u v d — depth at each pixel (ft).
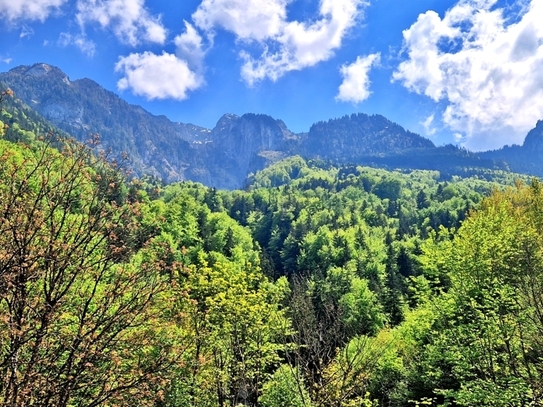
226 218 266.57
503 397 36.73
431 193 528.63
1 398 16.72
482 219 84.23
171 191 444.14
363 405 48.73
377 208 431.84
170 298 23.88
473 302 50.01
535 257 49.34
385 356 68.08
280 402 43.80
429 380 61.00
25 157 20.59
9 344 18.40
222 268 68.23
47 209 20.70
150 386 21.27
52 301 18.78
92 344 19.26
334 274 186.09
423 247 105.91
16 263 18.08
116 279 21.20
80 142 21.59
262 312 57.47
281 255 290.15
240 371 48.83
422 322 68.33
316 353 36.94
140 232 22.72
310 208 390.21
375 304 142.51
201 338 45.11
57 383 18.37
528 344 42.19
